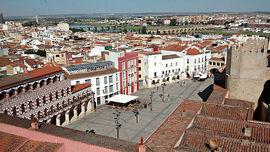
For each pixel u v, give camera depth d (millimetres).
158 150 37938
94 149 35438
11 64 136875
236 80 79062
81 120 85000
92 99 92375
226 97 78062
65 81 78250
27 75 67812
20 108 63406
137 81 121938
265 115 69938
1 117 46062
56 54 152125
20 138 39188
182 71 140750
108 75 100812
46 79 70938
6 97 59906
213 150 40688
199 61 140750
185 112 50969
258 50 74188
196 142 43812
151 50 146375
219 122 50469
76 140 36875
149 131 75688
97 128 78438
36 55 184375
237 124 49281
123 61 109250
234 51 77500
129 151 33906
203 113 57219
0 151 36156
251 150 40719
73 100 83062
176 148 40938
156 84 128625
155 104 100500
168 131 44344
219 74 99125
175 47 146750
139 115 88750
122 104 98250
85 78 94438
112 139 38812
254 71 76000
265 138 44750
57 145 36906
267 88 84000
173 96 110750
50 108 73188
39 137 39375
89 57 154375
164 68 131375
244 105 69438
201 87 123938
